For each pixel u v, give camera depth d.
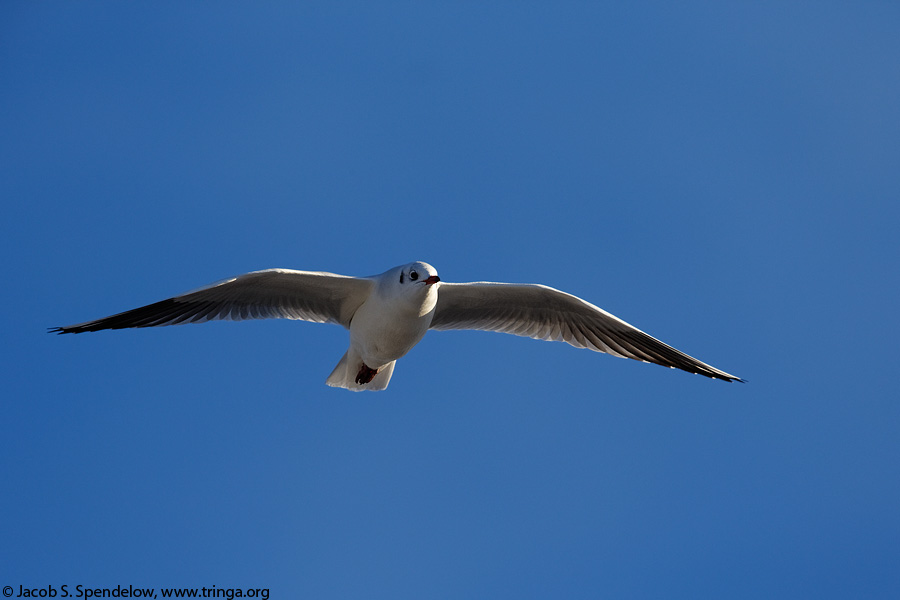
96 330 12.04
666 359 13.97
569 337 13.95
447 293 13.28
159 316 12.27
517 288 13.04
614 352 14.06
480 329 13.95
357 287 12.66
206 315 12.66
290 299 12.99
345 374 13.93
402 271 12.11
